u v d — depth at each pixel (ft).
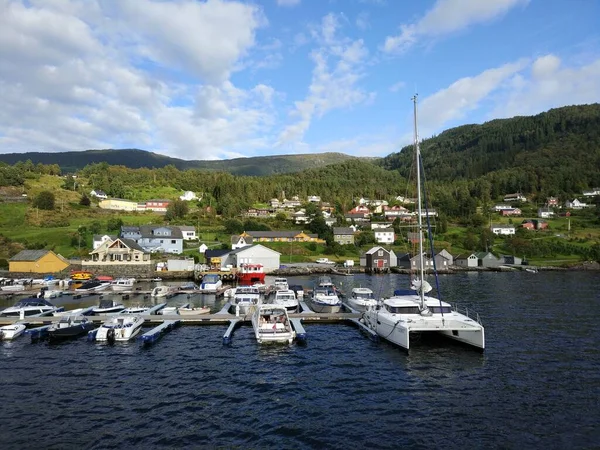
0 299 186.29
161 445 53.78
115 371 84.07
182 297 192.13
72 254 330.13
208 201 640.99
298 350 99.55
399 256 398.01
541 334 112.57
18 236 359.66
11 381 78.02
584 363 87.81
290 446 53.78
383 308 116.06
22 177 573.33
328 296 159.43
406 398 70.03
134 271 285.23
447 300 175.63
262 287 204.54
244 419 61.77
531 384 76.13
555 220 584.40
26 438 55.57
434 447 53.67
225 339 104.32
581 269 360.48
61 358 93.15
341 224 565.12
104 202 542.16
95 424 59.82
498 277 293.64
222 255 322.55
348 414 63.77
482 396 70.69
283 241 450.30
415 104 122.01
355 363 89.25
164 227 379.96
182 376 81.05
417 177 119.96
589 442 55.06
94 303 174.40
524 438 56.18
